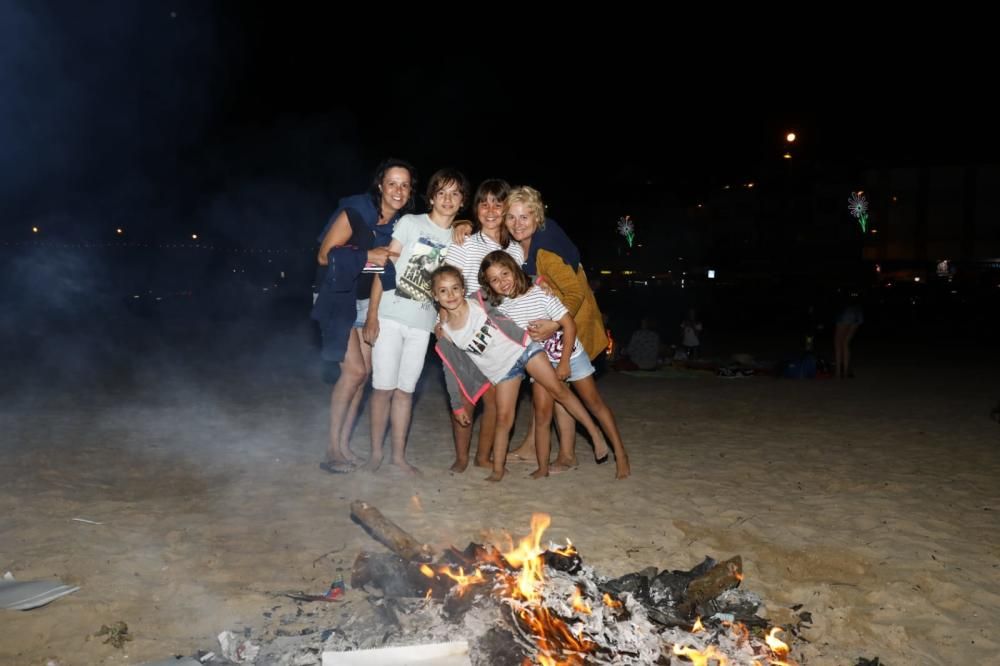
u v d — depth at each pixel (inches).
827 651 161.0
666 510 243.4
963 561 209.0
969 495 266.2
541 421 275.3
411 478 273.1
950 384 517.3
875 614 177.9
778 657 156.0
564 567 173.3
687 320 642.2
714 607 172.4
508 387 265.3
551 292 260.8
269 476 276.7
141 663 147.9
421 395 447.8
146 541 210.4
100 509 235.6
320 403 425.7
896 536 225.5
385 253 259.6
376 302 267.7
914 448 331.9
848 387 501.4
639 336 575.2
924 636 169.0
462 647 144.7
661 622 159.3
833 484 277.1
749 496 261.1
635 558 205.8
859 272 1585.9
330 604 173.2
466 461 283.1
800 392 479.8
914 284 1306.6
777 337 932.0
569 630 149.7
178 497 251.0
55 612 164.9
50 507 235.6
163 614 168.4
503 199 257.3
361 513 189.0
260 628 163.0
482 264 255.0
